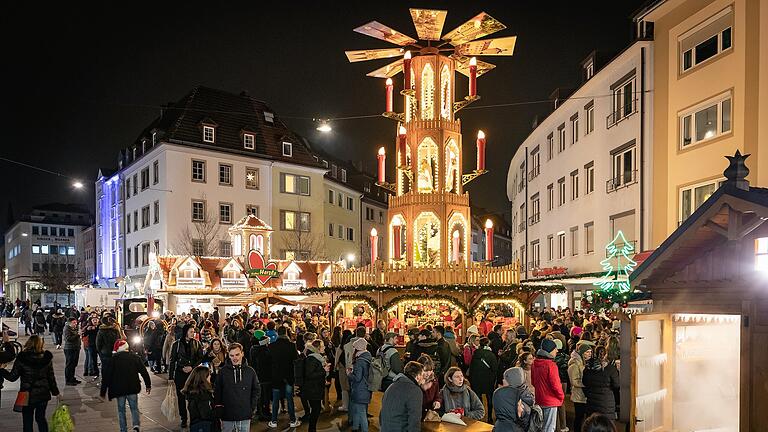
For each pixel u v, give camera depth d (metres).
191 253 42.81
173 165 43.00
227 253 44.72
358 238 59.59
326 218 52.88
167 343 17.47
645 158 24.33
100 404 14.24
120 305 30.00
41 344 10.01
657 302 8.82
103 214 57.59
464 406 8.66
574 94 31.28
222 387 8.48
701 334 9.23
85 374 18.86
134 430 10.73
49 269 84.00
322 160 54.16
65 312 36.06
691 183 21.92
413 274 19.30
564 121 33.38
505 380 6.90
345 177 57.84
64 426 4.27
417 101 20.97
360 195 60.03
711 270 7.91
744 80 19.73
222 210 44.97
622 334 8.97
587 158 29.98
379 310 19.38
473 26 19.62
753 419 7.06
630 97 25.70
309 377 10.80
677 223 22.58
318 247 49.34
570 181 32.31
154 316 23.27
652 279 8.77
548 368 8.69
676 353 9.12
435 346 12.14
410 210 20.41
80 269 83.75
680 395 9.08
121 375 10.58
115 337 15.28
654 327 8.91
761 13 19.34
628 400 8.84
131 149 50.69
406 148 21.11
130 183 49.81
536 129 37.75
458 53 21.25
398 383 6.95
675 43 22.91
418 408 6.86
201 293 33.88
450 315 19.38
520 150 43.66
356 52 20.88
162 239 42.91
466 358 13.83
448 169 20.73
